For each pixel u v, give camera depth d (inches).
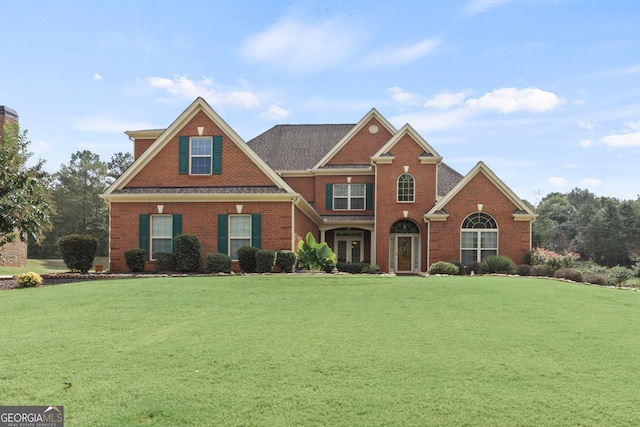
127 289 539.2
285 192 855.1
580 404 227.8
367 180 1204.5
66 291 538.6
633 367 280.8
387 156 1081.4
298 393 239.1
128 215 876.0
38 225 743.7
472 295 518.9
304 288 554.6
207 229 864.9
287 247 855.7
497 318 408.2
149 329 363.3
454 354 302.2
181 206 869.8
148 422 210.5
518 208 991.0
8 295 531.8
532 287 592.7
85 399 233.5
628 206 2684.5
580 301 501.7
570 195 4421.8
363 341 329.7
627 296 550.0
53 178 784.3
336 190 1213.7
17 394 239.3
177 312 424.2
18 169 724.0
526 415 216.4
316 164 1228.5
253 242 859.4
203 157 898.1
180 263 799.1
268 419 212.7
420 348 314.2
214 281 605.9
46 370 272.1
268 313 421.1
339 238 1225.4
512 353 306.2
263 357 293.9
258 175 885.2
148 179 901.2
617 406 225.9
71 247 819.4
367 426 206.8
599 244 2669.8
